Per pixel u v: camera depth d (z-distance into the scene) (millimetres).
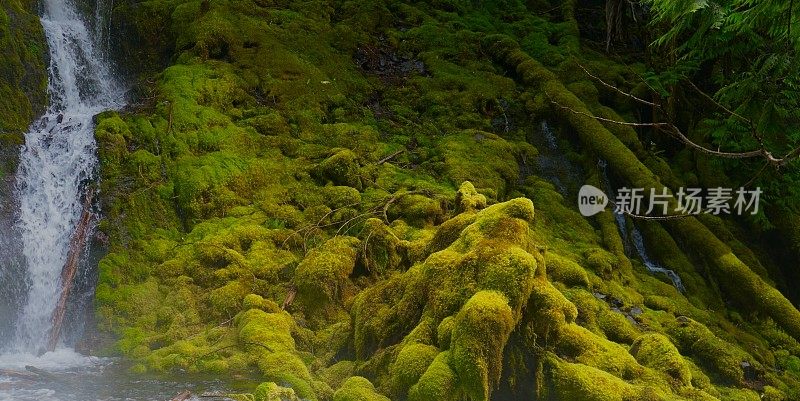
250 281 6527
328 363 5785
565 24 11711
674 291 8008
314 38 9953
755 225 9328
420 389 4504
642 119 10336
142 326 6156
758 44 8070
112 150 7383
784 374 7230
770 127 7469
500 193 8430
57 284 6723
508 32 11523
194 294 6465
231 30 9234
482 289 4848
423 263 5480
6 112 7453
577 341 5230
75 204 7117
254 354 5586
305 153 8195
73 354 5922
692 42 7766
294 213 7438
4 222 6715
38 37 8227
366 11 10906
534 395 4855
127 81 9031
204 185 7359
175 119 7895
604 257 7930
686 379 5586
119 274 6535
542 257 5340
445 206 7664
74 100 8430
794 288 9234
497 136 9250
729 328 7695
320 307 6285
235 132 8039
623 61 11414
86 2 9117
